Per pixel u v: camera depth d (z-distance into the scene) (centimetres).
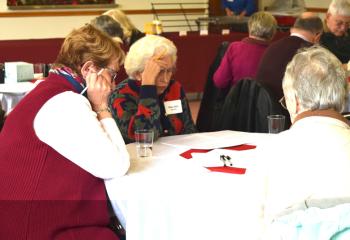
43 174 193
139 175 205
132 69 267
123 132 260
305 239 139
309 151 156
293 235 142
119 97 266
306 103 163
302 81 163
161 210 186
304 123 162
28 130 194
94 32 209
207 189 189
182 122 282
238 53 452
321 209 142
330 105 162
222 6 972
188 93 798
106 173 196
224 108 335
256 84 316
